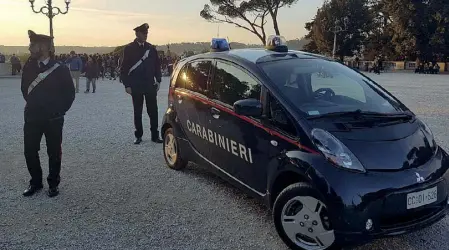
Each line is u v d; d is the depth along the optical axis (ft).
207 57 18.15
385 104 14.84
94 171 20.65
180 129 19.42
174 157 20.53
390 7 176.55
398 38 178.60
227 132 15.62
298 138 12.60
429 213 12.12
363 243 11.34
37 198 17.02
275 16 164.04
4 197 17.10
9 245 13.01
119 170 20.80
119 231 13.99
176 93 19.89
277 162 13.04
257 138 14.02
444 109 40.98
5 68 111.75
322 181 11.53
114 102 48.93
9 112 40.52
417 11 169.89
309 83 14.80
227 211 15.64
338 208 11.24
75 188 18.20
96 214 15.40
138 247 12.91
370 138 12.32
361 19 188.55
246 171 14.79
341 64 16.94
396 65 173.27
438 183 12.14
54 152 17.06
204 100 17.29
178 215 15.29
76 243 13.16
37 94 16.47
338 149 11.80
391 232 11.40
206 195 17.28
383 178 11.44
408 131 13.20
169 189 18.01
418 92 60.64
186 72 19.62
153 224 14.55
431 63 155.33
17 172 20.42
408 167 11.91
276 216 12.85
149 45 25.66
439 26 168.35
